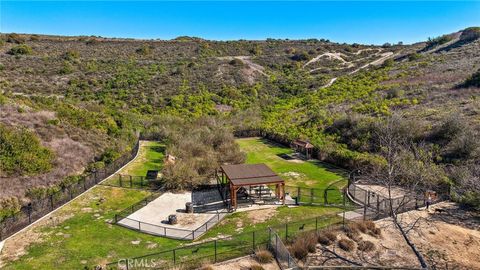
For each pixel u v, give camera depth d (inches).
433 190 901.2
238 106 2171.5
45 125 1198.3
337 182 1077.1
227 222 810.8
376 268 602.2
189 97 2159.2
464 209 831.7
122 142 1328.7
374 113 1546.5
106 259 638.5
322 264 618.2
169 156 1206.3
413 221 772.0
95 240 713.6
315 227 735.7
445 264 620.1
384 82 2087.8
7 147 948.6
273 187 1052.5
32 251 664.4
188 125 1686.8
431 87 1728.6
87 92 2037.4
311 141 1448.1
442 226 751.1
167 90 2252.7
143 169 1170.6
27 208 788.6
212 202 929.5
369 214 799.7
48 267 610.2
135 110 1870.1
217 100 2202.3
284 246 605.9
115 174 1101.1
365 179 1048.2
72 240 711.1
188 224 800.3
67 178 961.5
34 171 930.7
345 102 1865.2
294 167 1256.2
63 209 856.3
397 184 923.4
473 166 943.7
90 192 959.6
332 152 1285.7
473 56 2226.9
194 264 602.9
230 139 1466.5
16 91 1822.1
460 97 1502.2
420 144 1058.7
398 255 646.5
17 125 1103.0
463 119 1183.6
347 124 1493.6
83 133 1275.8
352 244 670.5
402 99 1646.2
